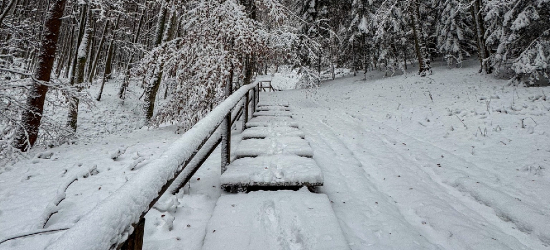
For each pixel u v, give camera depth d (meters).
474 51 19.05
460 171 3.62
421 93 11.23
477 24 12.79
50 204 2.29
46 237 2.06
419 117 7.20
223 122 2.88
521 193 2.98
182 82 6.04
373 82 17.33
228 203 2.25
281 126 5.11
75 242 0.58
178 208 2.30
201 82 5.34
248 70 7.25
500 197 2.76
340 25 20.83
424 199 2.75
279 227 1.91
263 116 6.34
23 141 5.38
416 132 6.02
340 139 5.45
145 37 20.62
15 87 5.31
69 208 2.55
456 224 2.27
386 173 3.58
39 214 2.50
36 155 4.58
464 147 4.71
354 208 2.52
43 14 13.38
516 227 2.37
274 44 6.80
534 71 8.31
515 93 7.78
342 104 11.77
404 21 17.16
